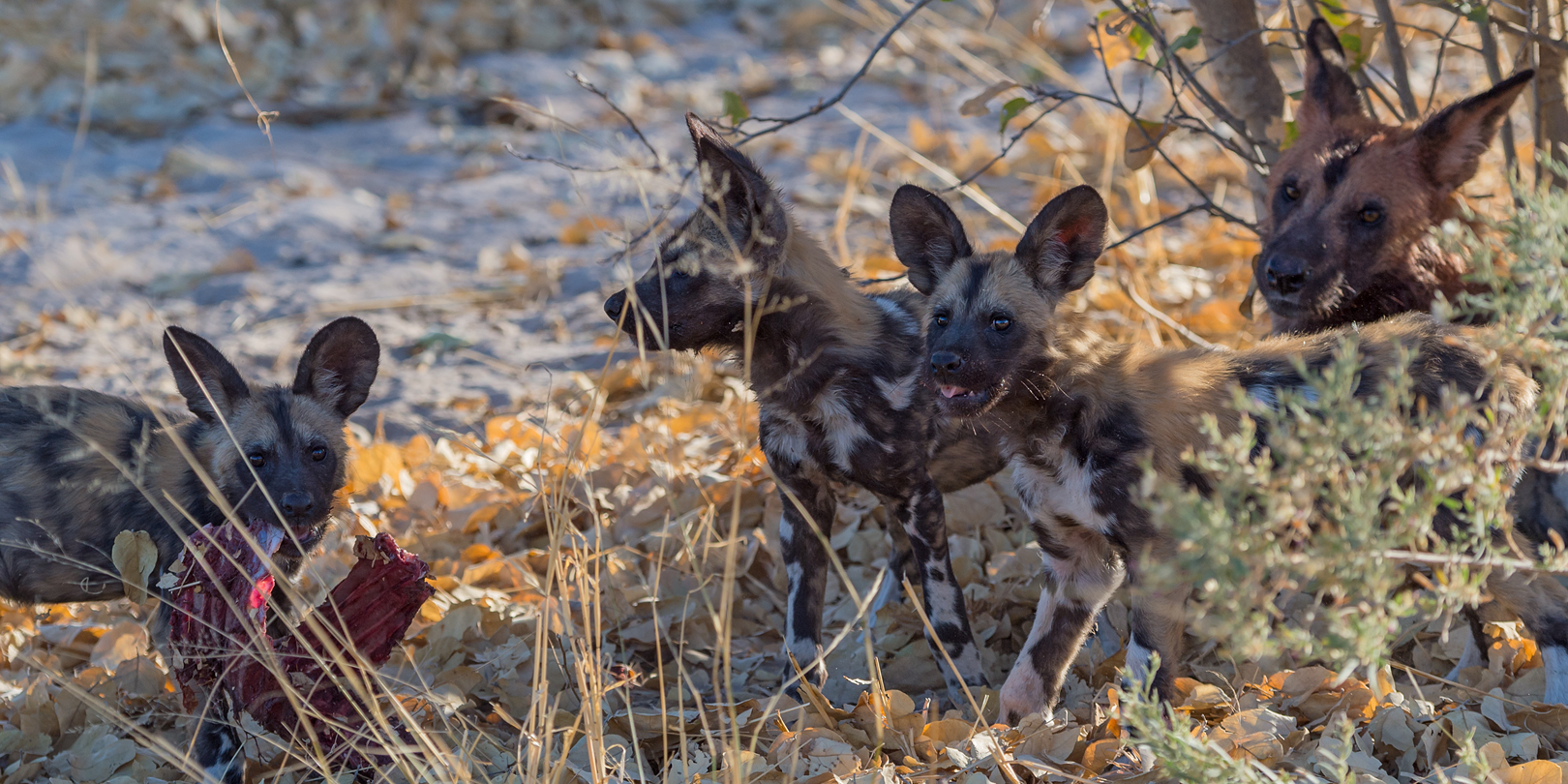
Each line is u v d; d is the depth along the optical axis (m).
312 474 7.57
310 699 6.54
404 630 6.89
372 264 17.45
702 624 8.65
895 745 6.83
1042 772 6.34
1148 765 6.32
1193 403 6.87
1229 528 4.54
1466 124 8.13
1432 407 6.67
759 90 24.14
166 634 7.14
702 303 7.86
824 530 8.31
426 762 6.35
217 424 7.60
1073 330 7.27
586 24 27.75
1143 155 10.05
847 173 18.73
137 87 23.58
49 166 20.78
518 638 8.09
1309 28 9.05
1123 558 7.22
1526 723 6.64
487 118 23.59
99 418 7.69
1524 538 6.82
